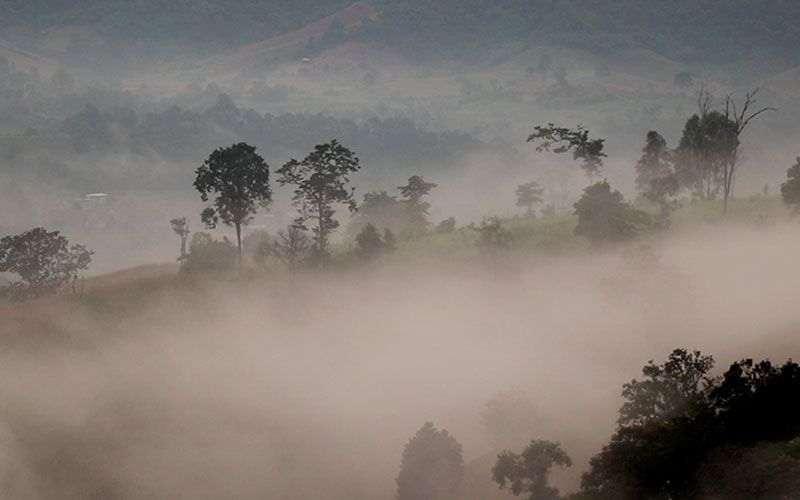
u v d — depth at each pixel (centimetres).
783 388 4909
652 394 5431
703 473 4500
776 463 4247
